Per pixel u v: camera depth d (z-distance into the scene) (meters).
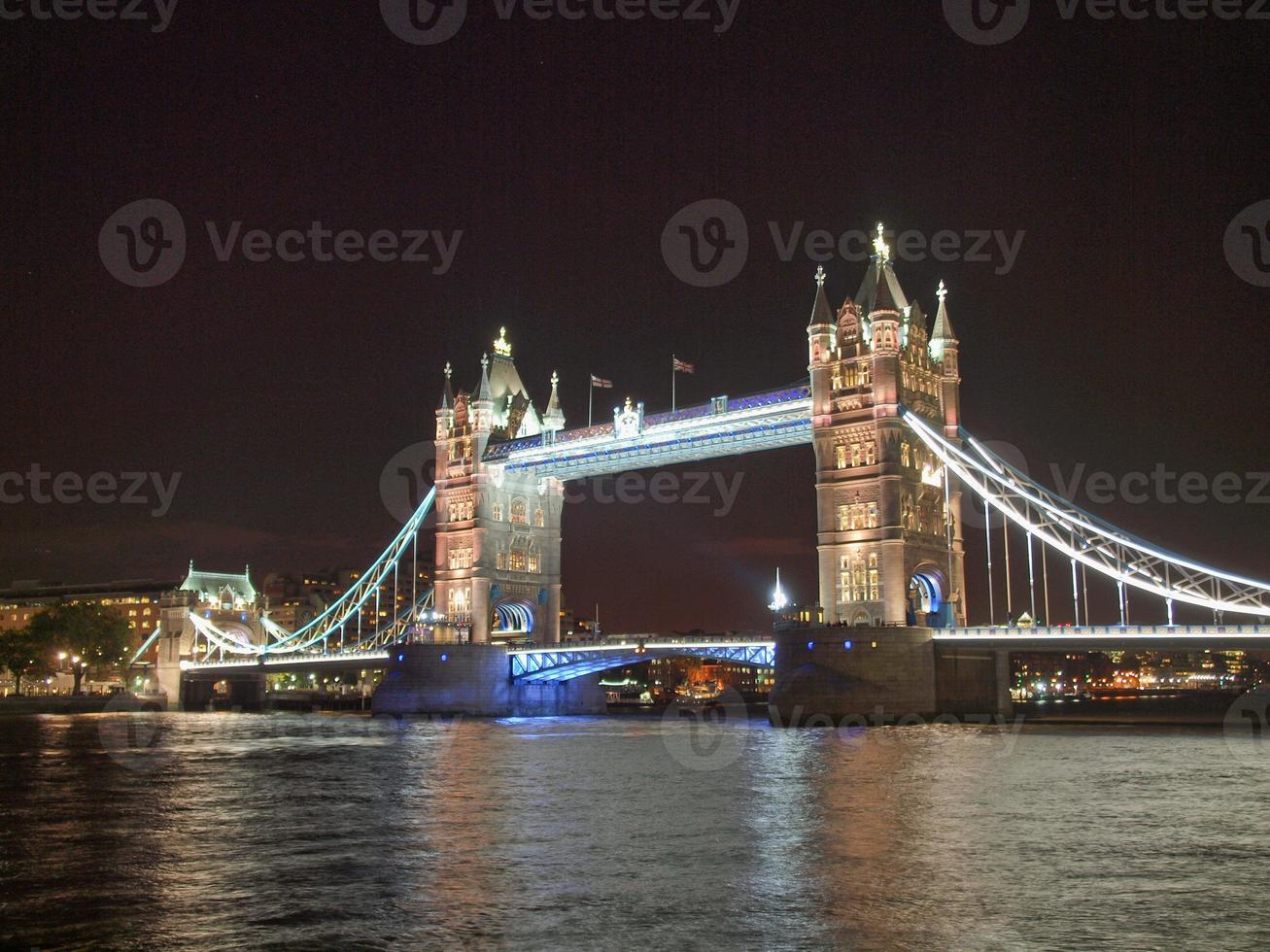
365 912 32.88
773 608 131.38
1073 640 109.19
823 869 37.56
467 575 166.12
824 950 28.72
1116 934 29.83
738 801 53.81
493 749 90.56
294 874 38.03
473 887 35.81
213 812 52.91
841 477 125.06
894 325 124.25
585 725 133.25
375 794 59.47
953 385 132.38
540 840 43.84
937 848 41.00
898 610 119.19
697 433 141.50
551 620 173.12
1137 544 111.06
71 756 86.88
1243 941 29.12
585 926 31.11
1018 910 32.12
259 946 29.70
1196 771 65.81
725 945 29.22
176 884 36.75
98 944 30.05
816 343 128.62
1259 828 45.09
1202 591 106.69
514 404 175.12
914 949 28.70
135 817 51.47
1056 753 79.06
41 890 36.06
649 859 39.75
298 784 64.56
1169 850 40.44
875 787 58.59
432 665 157.00
